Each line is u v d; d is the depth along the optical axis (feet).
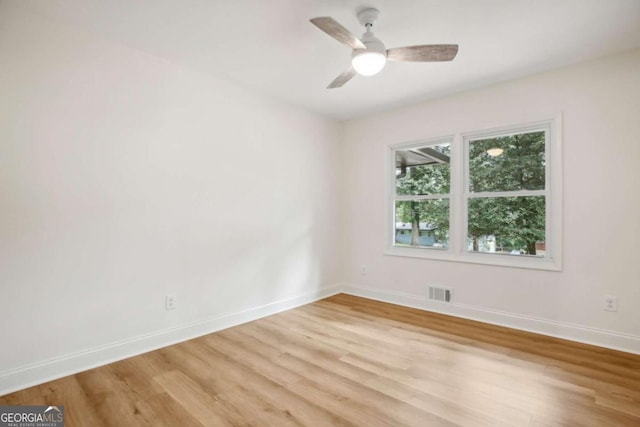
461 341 9.40
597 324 9.10
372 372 7.59
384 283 13.82
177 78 9.41
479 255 11.50
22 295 6.88
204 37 8.03
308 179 13.61
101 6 6.79
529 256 10.48
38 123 7.06
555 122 9.74
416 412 6.08
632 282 8.60
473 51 8.66
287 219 12.73
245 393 6.71
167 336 9.18
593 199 9.14
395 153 13.85
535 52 8.71
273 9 6.91
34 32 7.01
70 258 7.50
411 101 12.55
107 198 8.06
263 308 11.76
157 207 8.98
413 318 11.49
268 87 11.22
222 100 10.51
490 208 11.30
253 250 11.48
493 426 5.68
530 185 10.50
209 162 10.18
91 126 7.80
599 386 6.95
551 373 7.50
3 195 6.65
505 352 8.64
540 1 6.60
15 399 6.45
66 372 7.40
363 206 14.56
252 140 11.44
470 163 11.78
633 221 8.59
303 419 5.88
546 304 9.92
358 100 12.43
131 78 8.48
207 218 10.12
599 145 9.05
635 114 8.56
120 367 7.80
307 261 13.57
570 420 5.83
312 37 8.05
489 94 10.98
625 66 8.68
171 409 6.17
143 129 8.70
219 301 10.43
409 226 13.42
